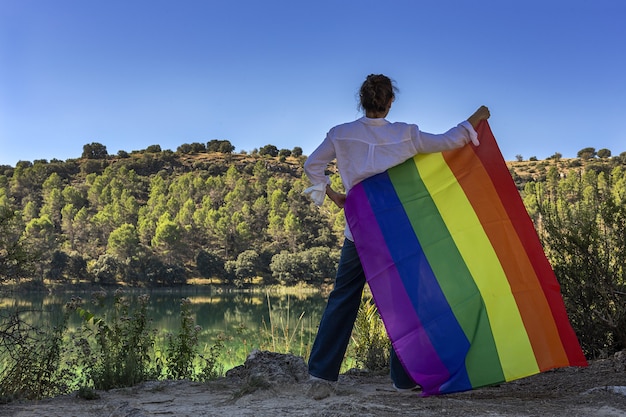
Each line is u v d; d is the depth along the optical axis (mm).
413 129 3008
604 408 2564
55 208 144875
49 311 6203
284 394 3049
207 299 89625
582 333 5152
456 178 3111
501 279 2953
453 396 3031
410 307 2852
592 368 4020
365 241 2934
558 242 5438
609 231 5387
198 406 2994
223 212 138000
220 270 116625
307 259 113875
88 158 194125
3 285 5742
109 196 151500
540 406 2652
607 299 5008
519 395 3102
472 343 2814
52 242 111250
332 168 92188
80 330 5805
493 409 2557
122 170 168000
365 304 7227
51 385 4996
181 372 5680
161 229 120375
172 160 191250
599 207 5551
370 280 2885
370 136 2994
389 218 2973
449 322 2832
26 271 5848
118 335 5453
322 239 129000
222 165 186500
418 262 2920
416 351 2795
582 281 5164
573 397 2928
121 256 114000
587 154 166125
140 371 5129
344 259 3027
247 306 73688
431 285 2889
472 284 2914
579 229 5363
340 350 2994
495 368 2785
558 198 5914
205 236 132625
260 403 2842
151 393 3906
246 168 183625
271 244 129250
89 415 2879
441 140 3031
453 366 2771
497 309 2896
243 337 8516
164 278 110750
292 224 126188
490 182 3156
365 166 2982
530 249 3080
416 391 3197
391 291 2873
